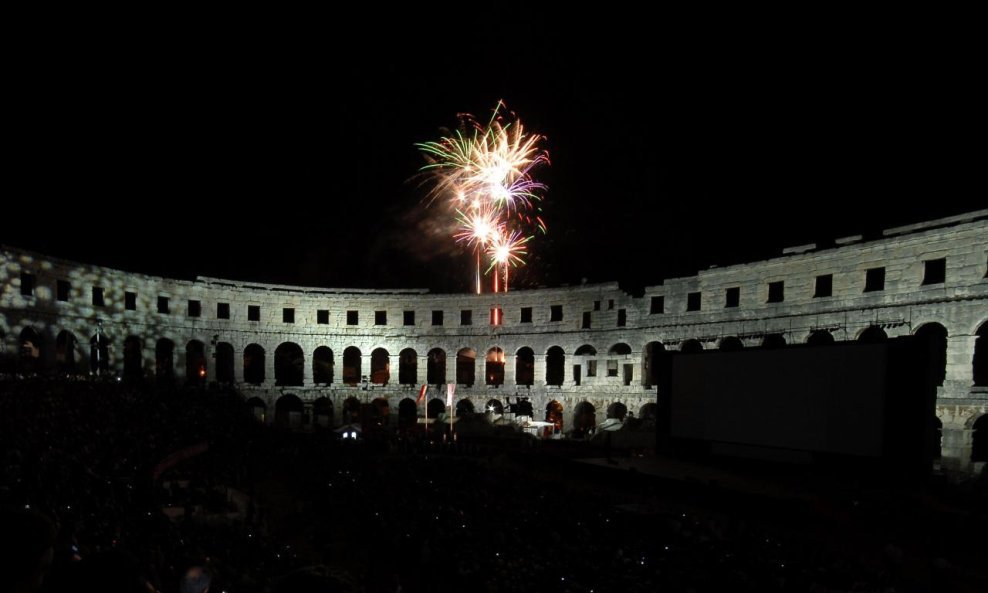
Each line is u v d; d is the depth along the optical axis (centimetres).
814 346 3962
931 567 2375
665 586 2011
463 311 8762
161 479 3712
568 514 2936
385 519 2908
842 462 3728
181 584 724
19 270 5819
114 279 6931
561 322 8100
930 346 3375
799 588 1984
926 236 5022
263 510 3472
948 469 4438
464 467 4575
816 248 6000
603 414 7562
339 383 8631
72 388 5122
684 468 4319
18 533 409
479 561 2155
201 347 8731
